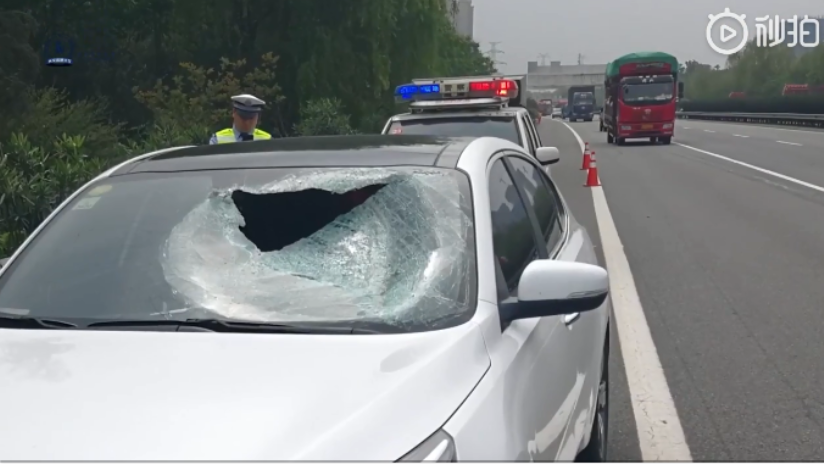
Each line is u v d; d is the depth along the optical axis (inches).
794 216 486.0
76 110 756.0
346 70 999.6
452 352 94.7
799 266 345.7
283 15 1007.6
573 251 160.4
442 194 118.8
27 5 992.2
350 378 88.5
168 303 108.7
